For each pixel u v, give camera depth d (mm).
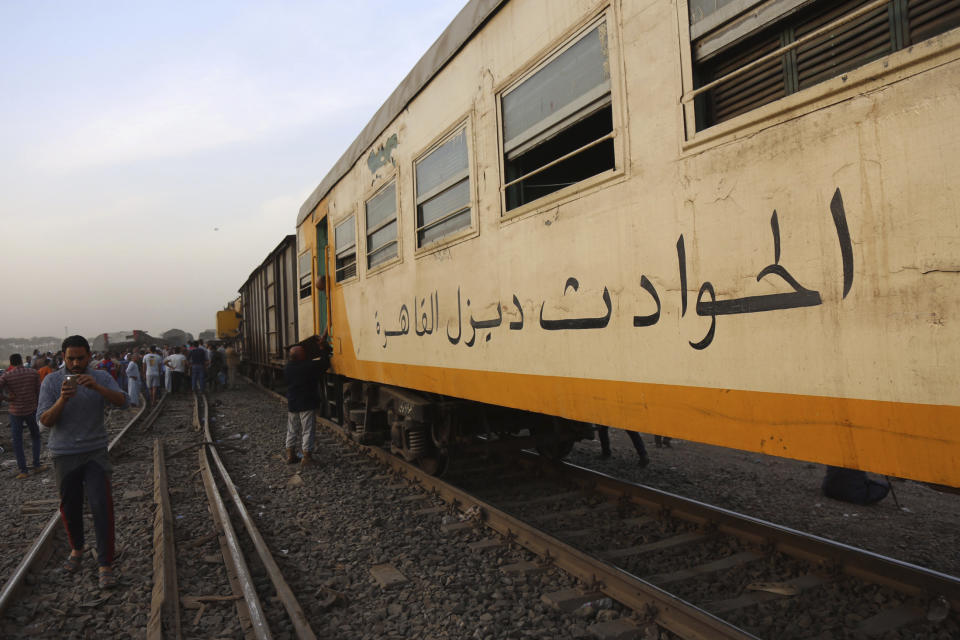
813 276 2082
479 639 3055
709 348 2488
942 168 1729
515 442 6020
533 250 3707
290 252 13461
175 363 20844
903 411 1826
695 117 2594
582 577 3545
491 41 4133
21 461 8031
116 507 5949
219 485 6688
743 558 3779
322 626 3285
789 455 2162
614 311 3031
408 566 4047
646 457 6824
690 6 2609
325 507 5566
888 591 3193
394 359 6051
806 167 2107
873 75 1900
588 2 3184
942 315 1729
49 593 3941
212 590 3828
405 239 5723
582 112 3252
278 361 14945
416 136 5426
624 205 2955
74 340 4117
